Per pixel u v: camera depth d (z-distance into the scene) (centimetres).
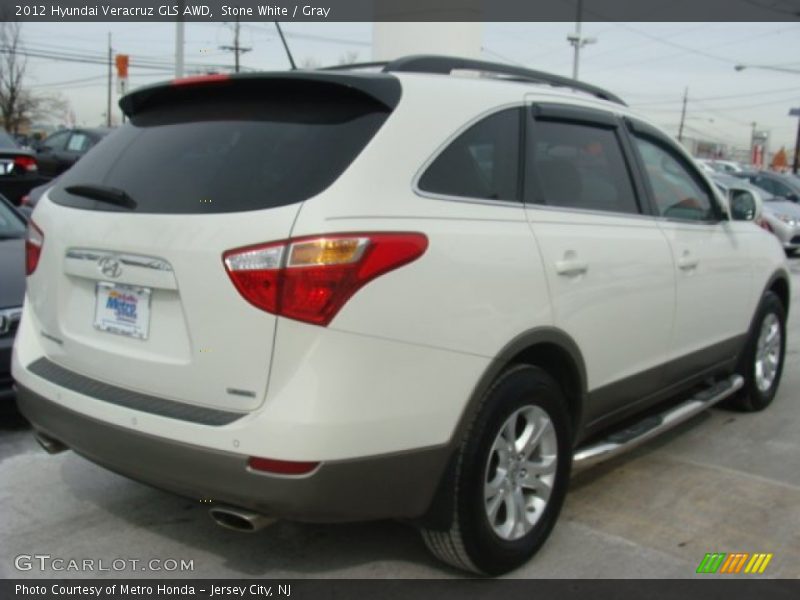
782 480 438
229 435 263
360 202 267
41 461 430
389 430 271
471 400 295
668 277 410
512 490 325
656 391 426
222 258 264
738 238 498
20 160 1262
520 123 341
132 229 289
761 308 534
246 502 265
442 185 297
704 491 420
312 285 255
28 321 352
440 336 282
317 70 301
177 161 300
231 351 265
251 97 311
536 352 335
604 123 398
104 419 292
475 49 1121
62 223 319
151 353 287
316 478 258
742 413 559
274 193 270
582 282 346
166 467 278
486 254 299
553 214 343
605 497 409
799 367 696
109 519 370
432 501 296
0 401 455
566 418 348
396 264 268
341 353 258
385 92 291
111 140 342
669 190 440
